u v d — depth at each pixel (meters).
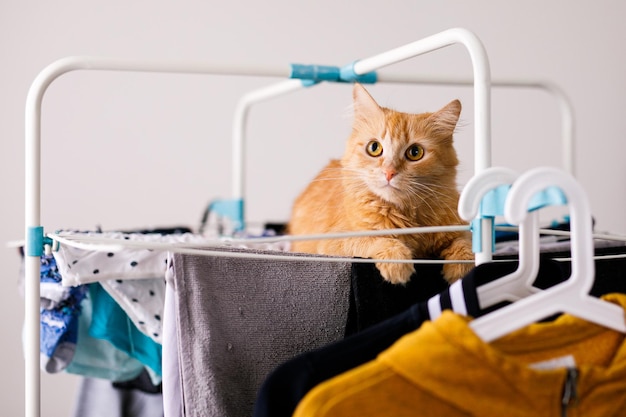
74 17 1.90
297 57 2.01
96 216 1.98
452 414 0.68
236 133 1.78
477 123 0.88
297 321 0.92
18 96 1.87
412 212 1.10
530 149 2.01
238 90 2.07
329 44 2.00
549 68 1.96
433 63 1.94
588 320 0.75
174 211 2.04
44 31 1.88
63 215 1.95
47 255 0.98
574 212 0.72
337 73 1.19
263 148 2.08
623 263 1.02
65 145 1.94
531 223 0.81
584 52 1.93
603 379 0.71
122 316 1.15
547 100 2.00
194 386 0.88
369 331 0.74
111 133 1.98
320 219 1.25
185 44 1.98
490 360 0.67
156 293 1.08
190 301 0.89
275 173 2.08
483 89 0.88
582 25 1.93
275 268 0.92
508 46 1.95
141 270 1.01
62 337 1.11
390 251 0.97
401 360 0.66
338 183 1.23
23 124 1.88
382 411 0.66
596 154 1.93
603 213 1.93
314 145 2.06
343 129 2.03
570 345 0.76
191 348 0.89
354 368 0.71
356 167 1.13
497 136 1.99
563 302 0.73
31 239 0.94
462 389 0.67
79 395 1.41
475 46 0.88
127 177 2.00
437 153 1.11
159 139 2.02
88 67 1.01
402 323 0.75
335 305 0.93
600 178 1.93
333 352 0.71
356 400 0.66
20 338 1.92
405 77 1.33
